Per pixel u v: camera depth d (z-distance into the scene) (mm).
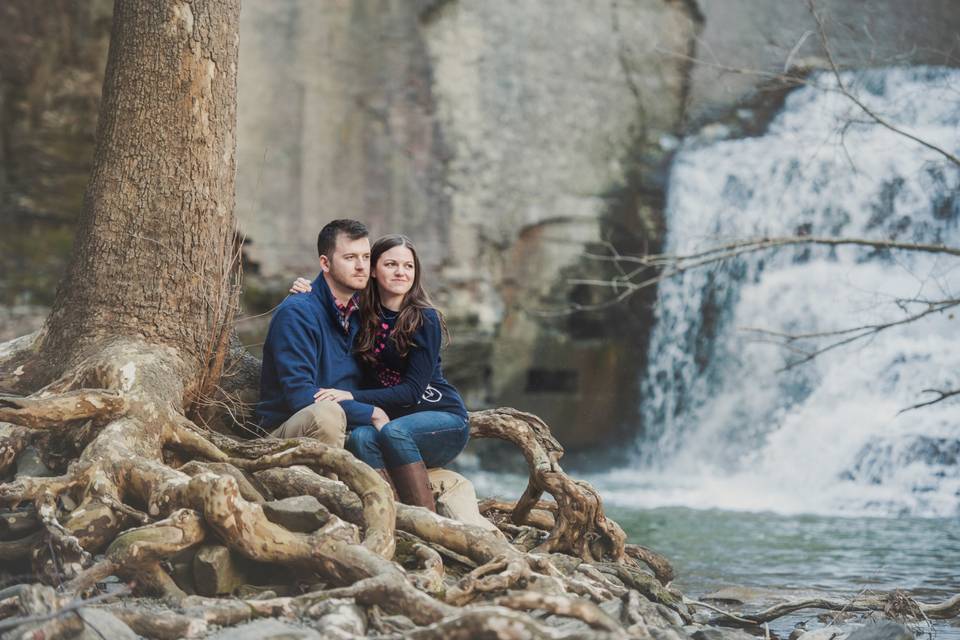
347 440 5027
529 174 18578
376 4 17781
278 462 4637
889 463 15125
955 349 15742
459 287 18016
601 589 4312
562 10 18938
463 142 18203
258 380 5824
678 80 19547
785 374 17266
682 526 10273
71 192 16688
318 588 4195
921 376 15703
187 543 4078
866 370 16266
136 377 4930
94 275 5383
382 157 17766
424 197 17969
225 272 5574
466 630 3320
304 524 4250
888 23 18625
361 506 4480
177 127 5441
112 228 5398
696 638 4395
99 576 3936
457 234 18094
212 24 5516
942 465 14656
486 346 17953
